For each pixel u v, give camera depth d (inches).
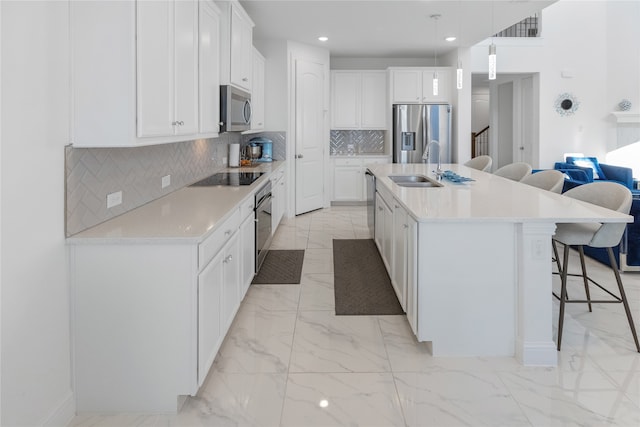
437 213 103.7
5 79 65.7
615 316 129.5
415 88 316.2
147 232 86.4
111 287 83.4
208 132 135.5
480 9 210.7
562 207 109.0
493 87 404.5
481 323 105.7
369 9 210.7
